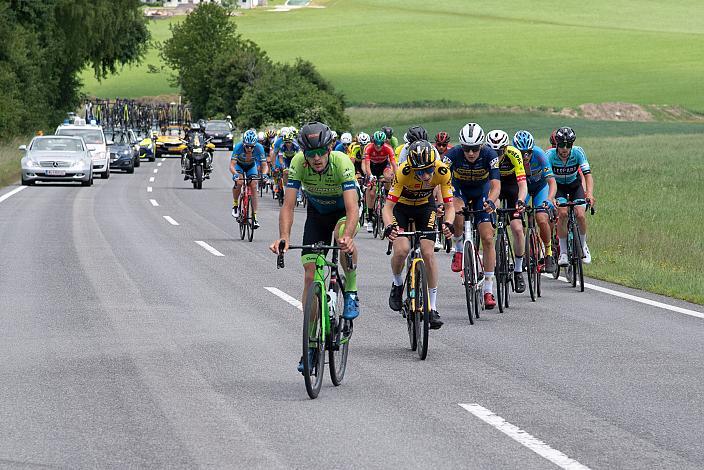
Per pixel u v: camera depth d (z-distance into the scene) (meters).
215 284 40.06
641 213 73.00
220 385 23.34
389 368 25.50
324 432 19.45
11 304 34.69
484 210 32.62
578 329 31.28
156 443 18.67
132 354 26.78
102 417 20.45
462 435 19.28
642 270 45.19
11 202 79.56
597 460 17.75
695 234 60.19
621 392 22.97
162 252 50.34
